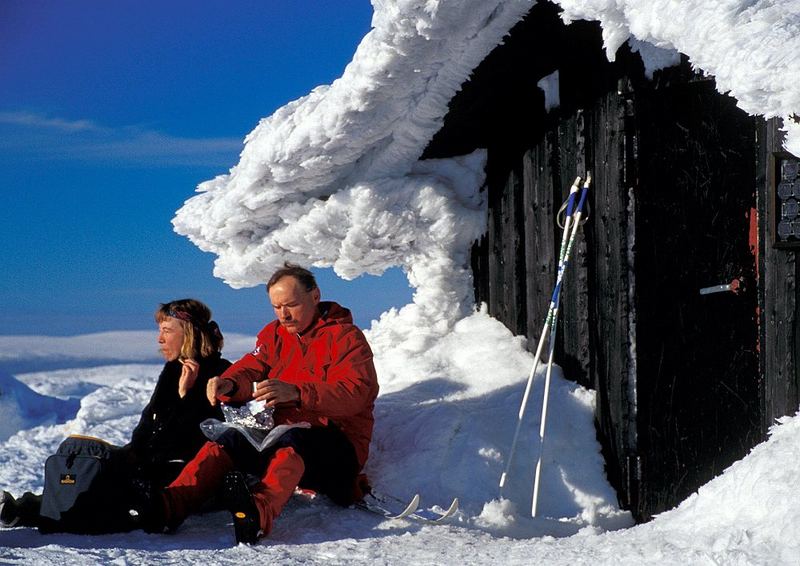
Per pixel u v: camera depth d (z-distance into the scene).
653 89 5.75
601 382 5.96
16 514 4.63
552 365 6.37
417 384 6.45
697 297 6.01
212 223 7.14
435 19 5.39
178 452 5.04
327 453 5.01
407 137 6.54
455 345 6.80
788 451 4.04
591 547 4.10
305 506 5.09
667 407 5.83
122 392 11.55
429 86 6.14
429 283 7.10
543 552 4.08
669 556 3.61
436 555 4.16
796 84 3.70
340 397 4.97
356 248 6.89
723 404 6.12
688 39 4.23
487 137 7.06
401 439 5.95
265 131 6.78
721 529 3.87
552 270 6.36
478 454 5.74
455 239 7.07
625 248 5.73
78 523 4.52
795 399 4.57
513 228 6.76
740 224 6.25
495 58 6.06
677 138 5.92
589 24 5.69
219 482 4.80
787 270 4.62
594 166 5.98
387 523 4.90
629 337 5.70
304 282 5.27
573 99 6.11
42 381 16.53
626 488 5.71
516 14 5.57
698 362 6.00
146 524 4.57
